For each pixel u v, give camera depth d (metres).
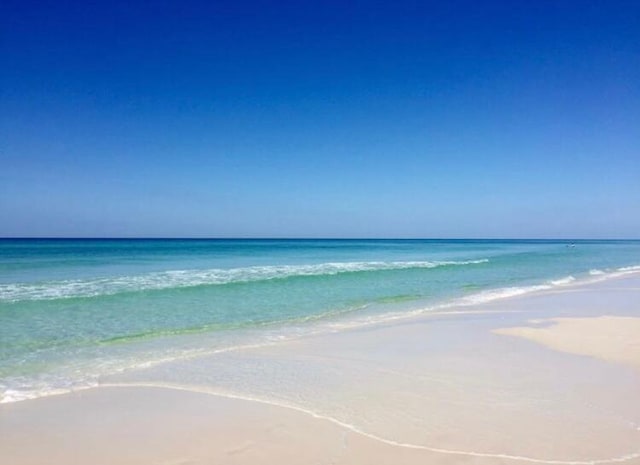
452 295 18.77
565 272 30.36
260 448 5.53
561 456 5.34
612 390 7.56
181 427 6.11
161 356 9.45
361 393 7.41
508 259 44.75
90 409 6.70
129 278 21.78
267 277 23.17
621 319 13.73
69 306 14.27
